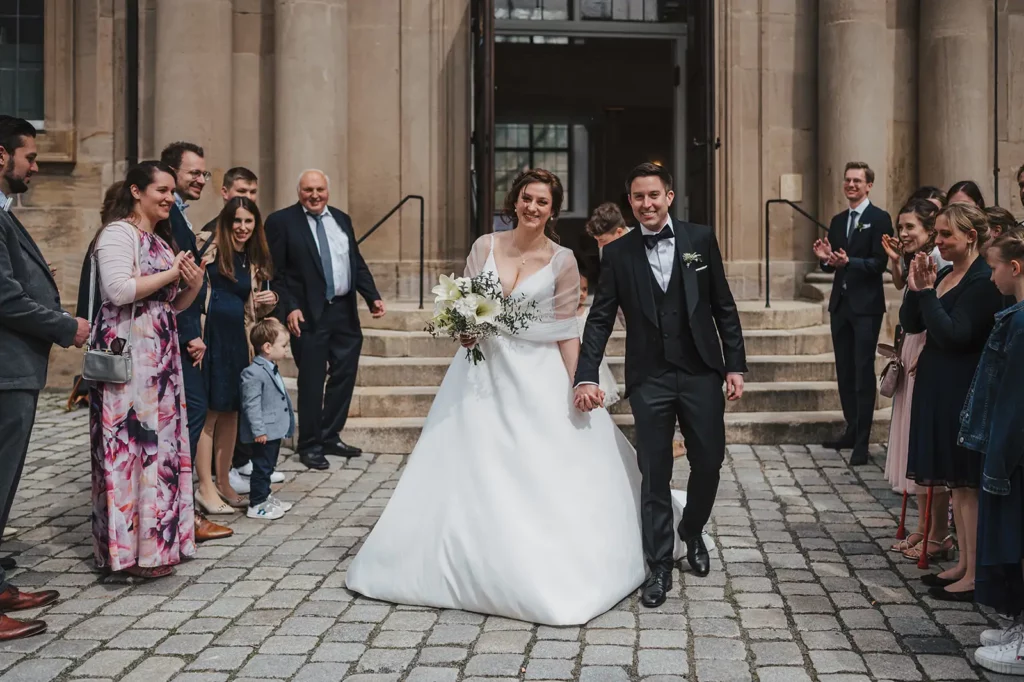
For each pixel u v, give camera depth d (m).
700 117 10.41
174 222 5.89
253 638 4.36
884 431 8.30
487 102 9.84
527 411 4.75
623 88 17.61
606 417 5.01
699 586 5.01
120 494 4.98
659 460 4.86
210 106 10.12
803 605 4.74
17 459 4.62
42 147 10.64
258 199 10.50
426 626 4.48
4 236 4.56
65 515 6.36
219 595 4.89
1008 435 3.91
